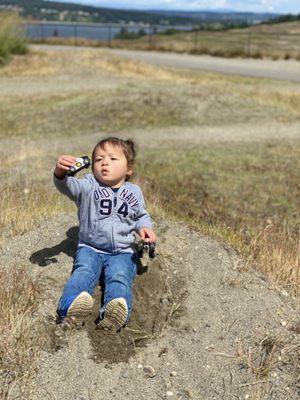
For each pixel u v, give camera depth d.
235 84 8.59
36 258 1.86
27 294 1.61
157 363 1.45
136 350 1.48
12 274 1.72
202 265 1.91
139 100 6.41
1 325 1.49
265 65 12.32
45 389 1.33
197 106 6.36
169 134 5.46
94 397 1.33
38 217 2.28
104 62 10.13
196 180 3.88
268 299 1.77
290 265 2.02
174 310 1.65
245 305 1.71
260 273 1.96
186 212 3.21
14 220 2.24
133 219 1.72
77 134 5.35
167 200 3.39
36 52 11.24
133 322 1.58
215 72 10.52
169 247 2.01
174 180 3.87
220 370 1.44
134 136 5.33
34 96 6.91
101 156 1.72
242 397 1.36
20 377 1.35
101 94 6.78
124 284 1.56
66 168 1.62
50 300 1.63
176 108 6.25
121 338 1.51
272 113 6.41
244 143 5.12
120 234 1.68
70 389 1.34
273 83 9.01
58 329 1.51
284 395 1.37
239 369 1.45
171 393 1.36
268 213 3.32
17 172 3.57
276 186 3.81
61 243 1.96
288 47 16.36
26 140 5.04
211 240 2.13
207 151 4.73
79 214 1.71
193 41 18.48
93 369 1.40
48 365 1.40
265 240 2.28
